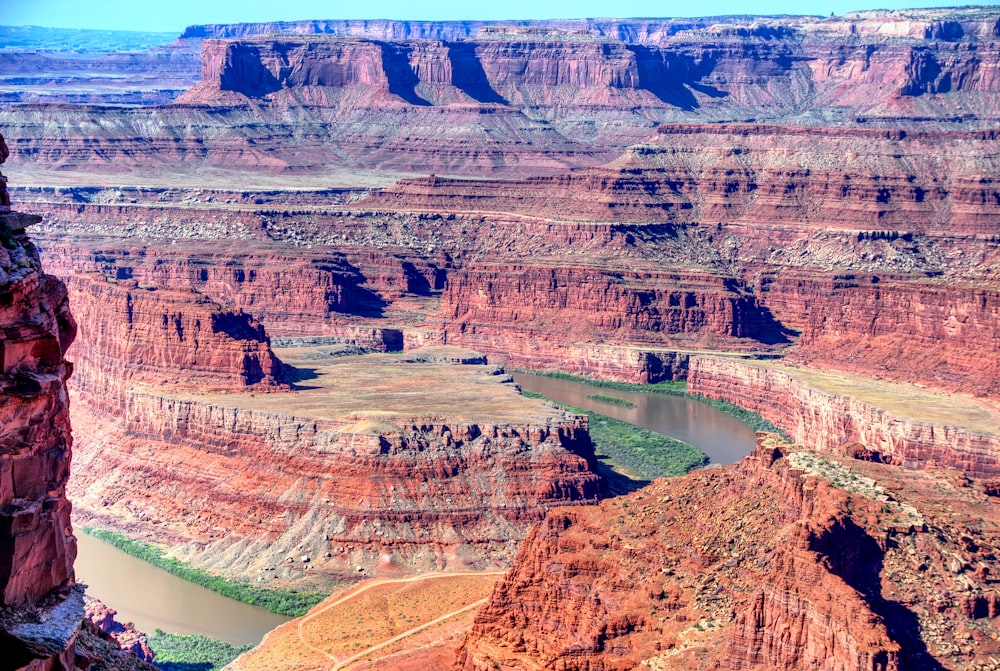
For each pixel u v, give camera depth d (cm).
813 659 14238
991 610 15212
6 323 7456
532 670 15888
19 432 7531
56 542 7744
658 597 16025
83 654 7900
